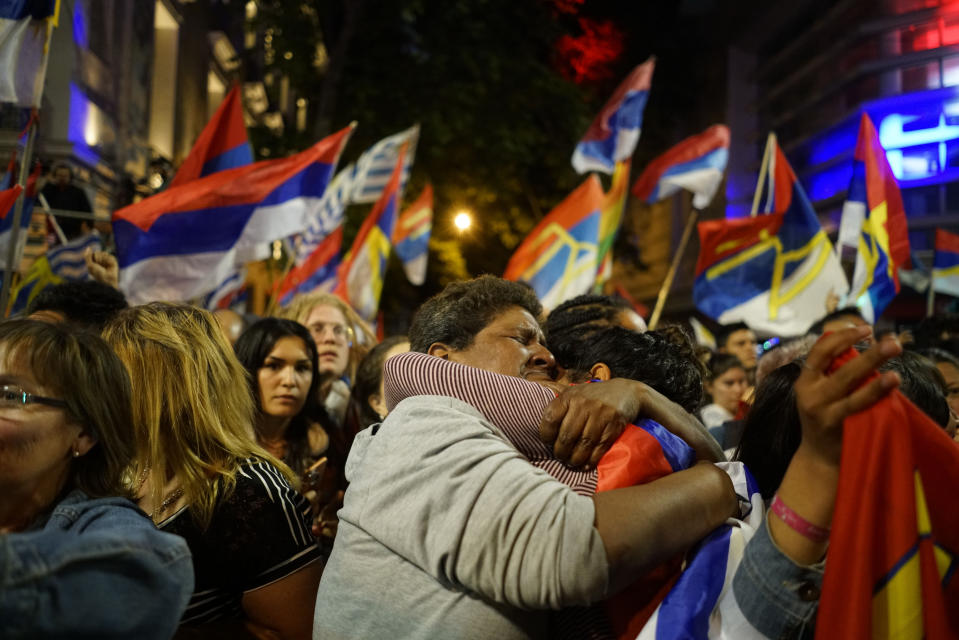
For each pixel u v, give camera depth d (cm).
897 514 136
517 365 194
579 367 213
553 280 699
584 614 162
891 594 136
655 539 148
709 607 153
